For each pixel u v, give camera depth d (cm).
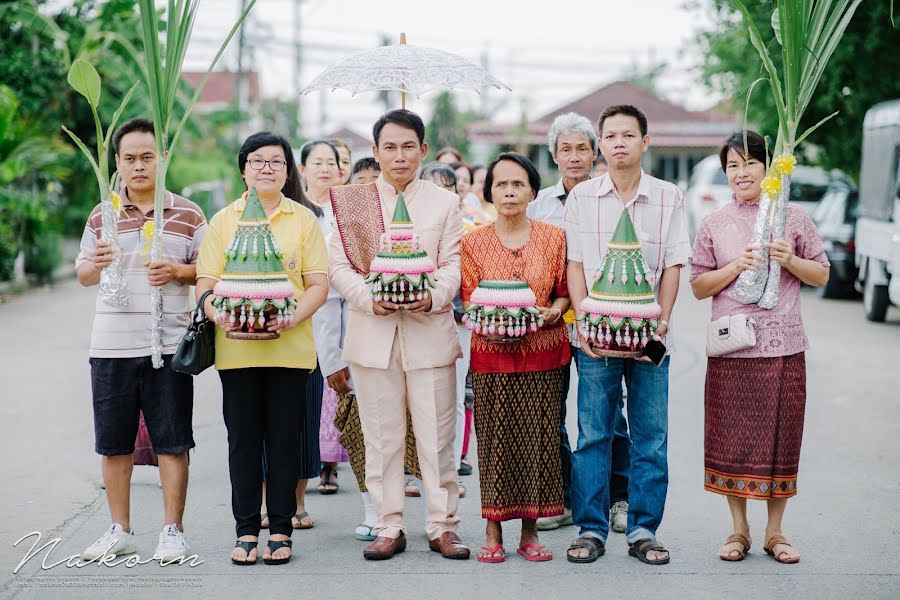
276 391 506
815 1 501
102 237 496
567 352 512
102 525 579
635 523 517
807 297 1816
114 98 2158
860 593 464
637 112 503
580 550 507
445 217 520
